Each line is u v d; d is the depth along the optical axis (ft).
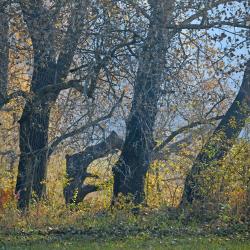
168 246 67.56
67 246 67.97
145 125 80.33
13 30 75.56
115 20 74.49
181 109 83.10
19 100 88.84
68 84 79.66
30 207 90.38
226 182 88.07
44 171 98.27
